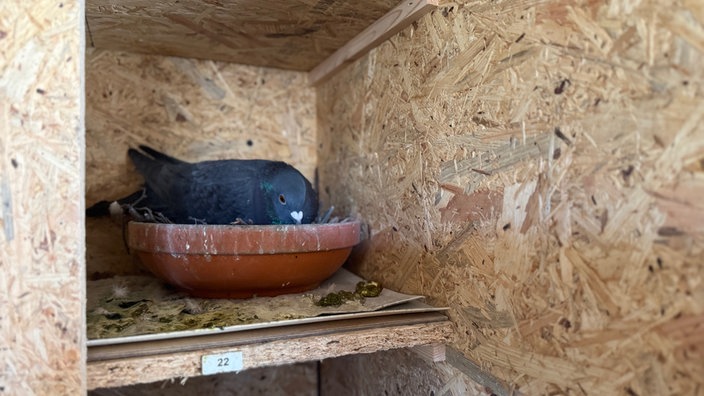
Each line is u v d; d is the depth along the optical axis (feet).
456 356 1.40
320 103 2.38
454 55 1.39
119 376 1.11
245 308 1.47
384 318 1.42
